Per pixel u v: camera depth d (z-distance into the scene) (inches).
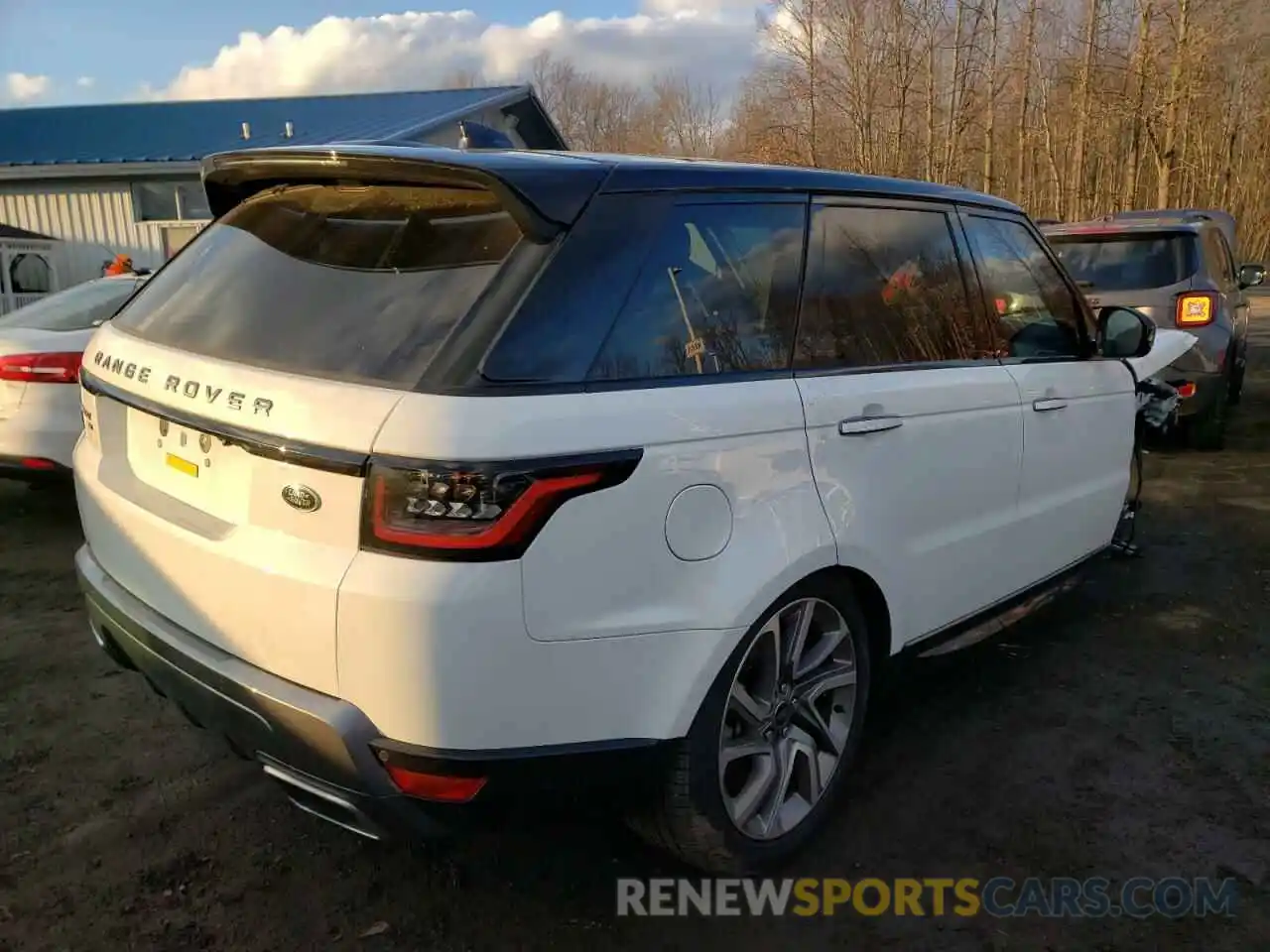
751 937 101.8
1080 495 160.7
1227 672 162.1
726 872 108.3
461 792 84.6
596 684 88.6
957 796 126.4
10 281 701.3
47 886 107.6
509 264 89.9
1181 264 303.4
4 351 215.0
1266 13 971.9
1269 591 197.3
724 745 102.8
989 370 137.3
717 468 95.6
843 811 123.0
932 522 125.3
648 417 90.6
